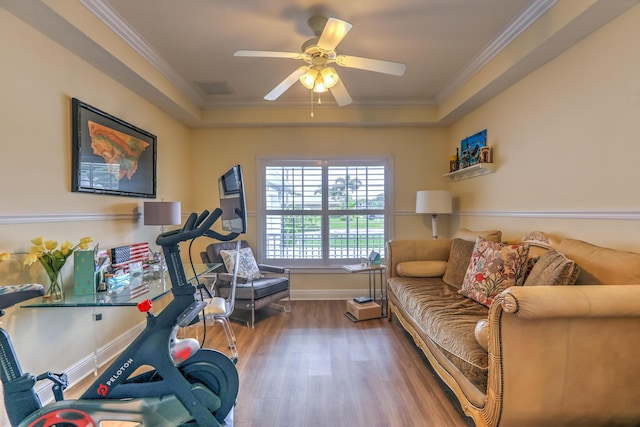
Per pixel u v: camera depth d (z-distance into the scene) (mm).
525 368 1306
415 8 2072
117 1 1978
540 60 2273
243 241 3893
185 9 2064
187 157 3973
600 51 1864
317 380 2129
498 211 2945
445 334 1798
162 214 2762
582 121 2004
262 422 1720
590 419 1339
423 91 3529
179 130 3760
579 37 1971
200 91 3482
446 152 4121
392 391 1995
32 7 1674
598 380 1318
